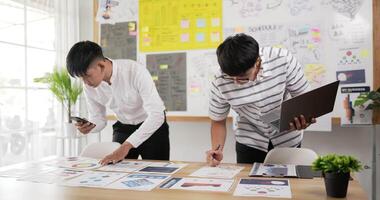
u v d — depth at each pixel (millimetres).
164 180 1421
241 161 1913
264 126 1792
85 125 1845
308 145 3004
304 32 2814
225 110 1789
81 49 1589
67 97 3088
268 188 1262
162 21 3191
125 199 1191
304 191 1216
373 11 2652
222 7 3010
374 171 2627
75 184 1399
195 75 3111
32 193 1293
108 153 2037
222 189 1266
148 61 3244
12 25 2834
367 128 2861
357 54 2703
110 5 3350
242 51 1293
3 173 1608
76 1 3455
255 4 2922
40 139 3104
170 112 3203
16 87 2875
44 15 3117
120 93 1975
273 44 2889
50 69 3193
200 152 3316
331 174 1136
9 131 2814
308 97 1456
